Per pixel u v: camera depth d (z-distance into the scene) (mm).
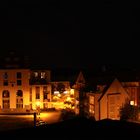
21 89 66562
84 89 58281
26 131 13109
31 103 67250
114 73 61938
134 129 13383
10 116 59281
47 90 68188
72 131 12930
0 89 65938
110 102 53281
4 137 12211
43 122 50938
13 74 66438
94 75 61656
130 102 56344
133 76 61781
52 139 11891
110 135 12367
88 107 55781
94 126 13820
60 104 68312
